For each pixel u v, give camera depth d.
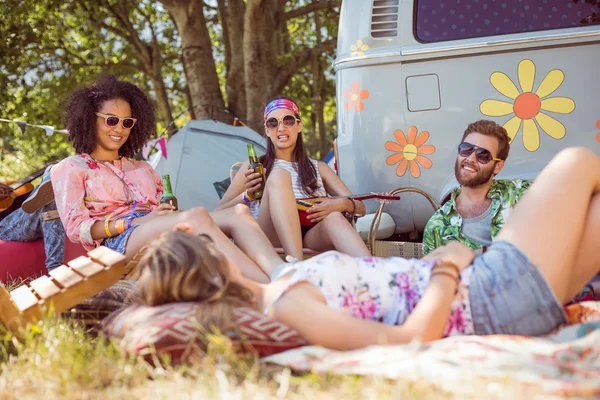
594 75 4.47
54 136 14.61
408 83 4.67
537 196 2.73
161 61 15.93
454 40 4.60
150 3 15.13
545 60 4.49
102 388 2.40
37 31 12.80
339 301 2.62
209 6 14.28
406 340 2.50
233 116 11.99
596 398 2.03
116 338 2.64
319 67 14.34
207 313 2.52
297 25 16.50
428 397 2.10
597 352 2.30
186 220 3.46
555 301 2.61
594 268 2.83
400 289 2.66
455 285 2.63
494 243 2.73
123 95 4.27
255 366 2.40
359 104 4.76
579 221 2.70
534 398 2.04
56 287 2.91
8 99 13.25
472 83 4.58
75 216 3.95
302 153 4.65
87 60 15.07
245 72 11.97
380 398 2.11
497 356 2.30
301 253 3.81
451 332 2.63
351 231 3.91
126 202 4.10
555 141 4.51
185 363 2.51
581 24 4.50
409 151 4.70
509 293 2.60
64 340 2.79
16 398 2.37
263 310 2.71
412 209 4.77
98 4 13.53
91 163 4.10
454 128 4.61
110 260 2.97
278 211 3.86
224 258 2.67
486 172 3.78
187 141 8.58
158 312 2.59
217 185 5.48
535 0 4.55
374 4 4.73
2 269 5.16
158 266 2.63
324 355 2.44
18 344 2.73
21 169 15.58
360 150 4.78
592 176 2.77
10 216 5.37
